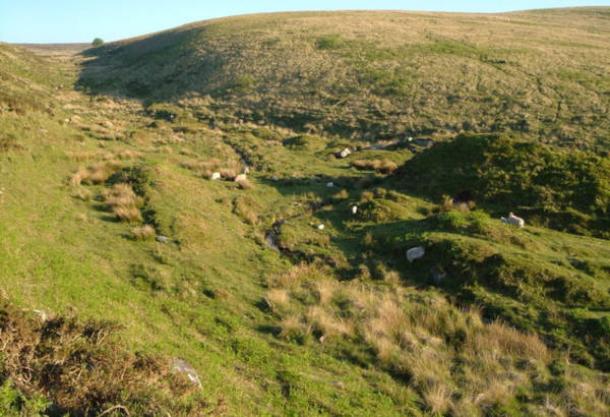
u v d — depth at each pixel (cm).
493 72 4900
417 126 3803
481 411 941
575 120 3606
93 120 3788
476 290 1364
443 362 1091
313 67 5491
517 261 1414
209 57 6794
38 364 690
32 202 1706
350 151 3369
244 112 4638
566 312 1227
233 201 2153
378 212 1955
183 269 1446
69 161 2336
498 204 1988
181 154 3044
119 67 8119
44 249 1301
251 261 1612
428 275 1494
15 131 2398
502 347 1141
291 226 1923
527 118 3728
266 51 6419
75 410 642
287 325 1181
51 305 973
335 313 1270
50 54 12044
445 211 1948
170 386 761
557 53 5650
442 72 4962
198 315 1194
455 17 9400
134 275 1351
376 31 7138
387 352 1103
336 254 1667
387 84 4778
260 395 914
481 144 2306
